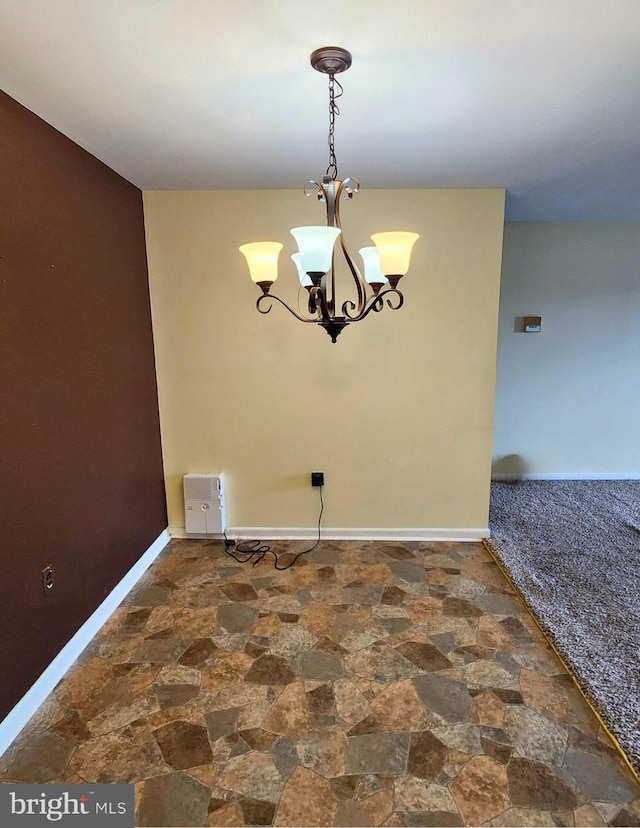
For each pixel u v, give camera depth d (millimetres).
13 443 1730
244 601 2535
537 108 1853
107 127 1976
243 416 3152
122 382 2623
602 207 3525
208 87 1666
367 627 2311
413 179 2707
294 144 2168
